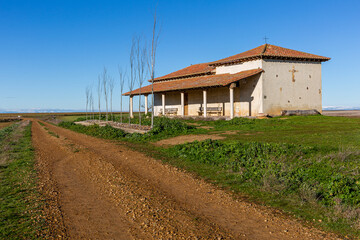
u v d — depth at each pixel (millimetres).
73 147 16188
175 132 19859
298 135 15625
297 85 29328
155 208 6051
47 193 7371
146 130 21562
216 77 31453
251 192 7031
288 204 6152
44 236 4816
